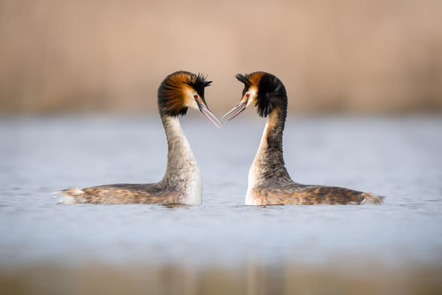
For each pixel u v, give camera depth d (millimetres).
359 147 28500
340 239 11273
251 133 33875
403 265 9875
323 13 38625
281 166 14359
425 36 38625
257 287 8961
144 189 14156
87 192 14047
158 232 11680
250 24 37844
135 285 9016
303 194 13781
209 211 13344
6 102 37250
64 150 27438
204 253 10445
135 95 37281
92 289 8883
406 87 38156
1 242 11062
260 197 13938
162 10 38156
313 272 9531
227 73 36875
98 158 25234
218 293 8664
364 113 37906
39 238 11312
